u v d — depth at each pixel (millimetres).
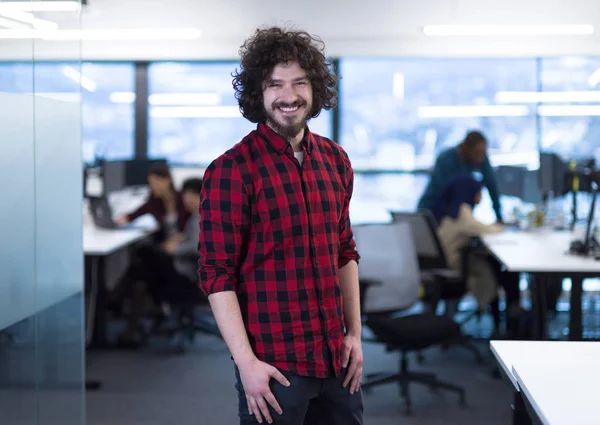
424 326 3910
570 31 6410
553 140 7219
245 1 6062
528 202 5840
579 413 1433
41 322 2564
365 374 4578
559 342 1987
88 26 6664
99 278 5328
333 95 1895
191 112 7395
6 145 2361
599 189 4254
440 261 4738
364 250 4211
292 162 1812
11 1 2352
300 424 1794
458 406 3973
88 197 5887
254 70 1784
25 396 2475
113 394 4207
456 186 5133
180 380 4504
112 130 7391
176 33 6777
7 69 2355
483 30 6285
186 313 5422
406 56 6980
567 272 3891
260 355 1786
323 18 6457
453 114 7309
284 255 1784
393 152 7383
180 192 5754
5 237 2361
